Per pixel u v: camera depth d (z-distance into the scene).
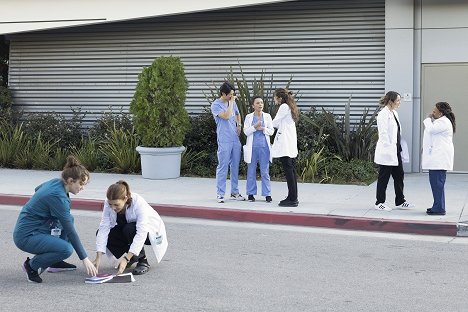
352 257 9.15
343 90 17.77
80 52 19.91
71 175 7.39
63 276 7.99
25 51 20.52
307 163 15.92
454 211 11.95
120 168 17.20
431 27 17.02
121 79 19.56
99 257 7.83
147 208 7.93
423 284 7.77
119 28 19.47
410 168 17.19
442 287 7.65
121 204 7.59
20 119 19.97
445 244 10.09
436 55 17.02
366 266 8.63
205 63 18.75
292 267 8.54
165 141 15.97
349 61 17.69
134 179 16.06
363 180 15.73
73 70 20.02
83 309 6.69
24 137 18.81
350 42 17.66
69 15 18.53
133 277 7.84
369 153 16.70
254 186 13.03
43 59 20.31
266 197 12.98
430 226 10.82
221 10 18.39
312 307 6.82
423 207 12.38
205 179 16.14
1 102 20.03
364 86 17.61
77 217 12.10
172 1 17.62
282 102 12.26
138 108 15.97
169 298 7.10
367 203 12.80
